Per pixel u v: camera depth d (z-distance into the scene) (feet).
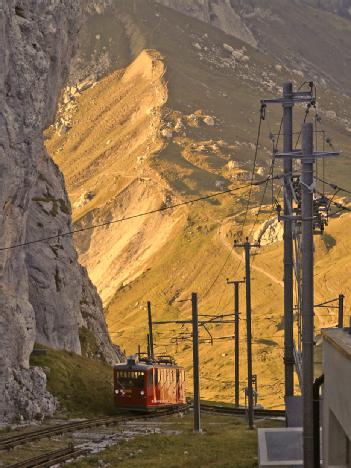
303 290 199.21
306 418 198.70
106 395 584.40
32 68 543.39
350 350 150.71
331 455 182.50
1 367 481.87
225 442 381.19
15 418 479.82
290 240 346.95
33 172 565.53
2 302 505.25
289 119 322.14
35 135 554.05
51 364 584.40
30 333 540.52
